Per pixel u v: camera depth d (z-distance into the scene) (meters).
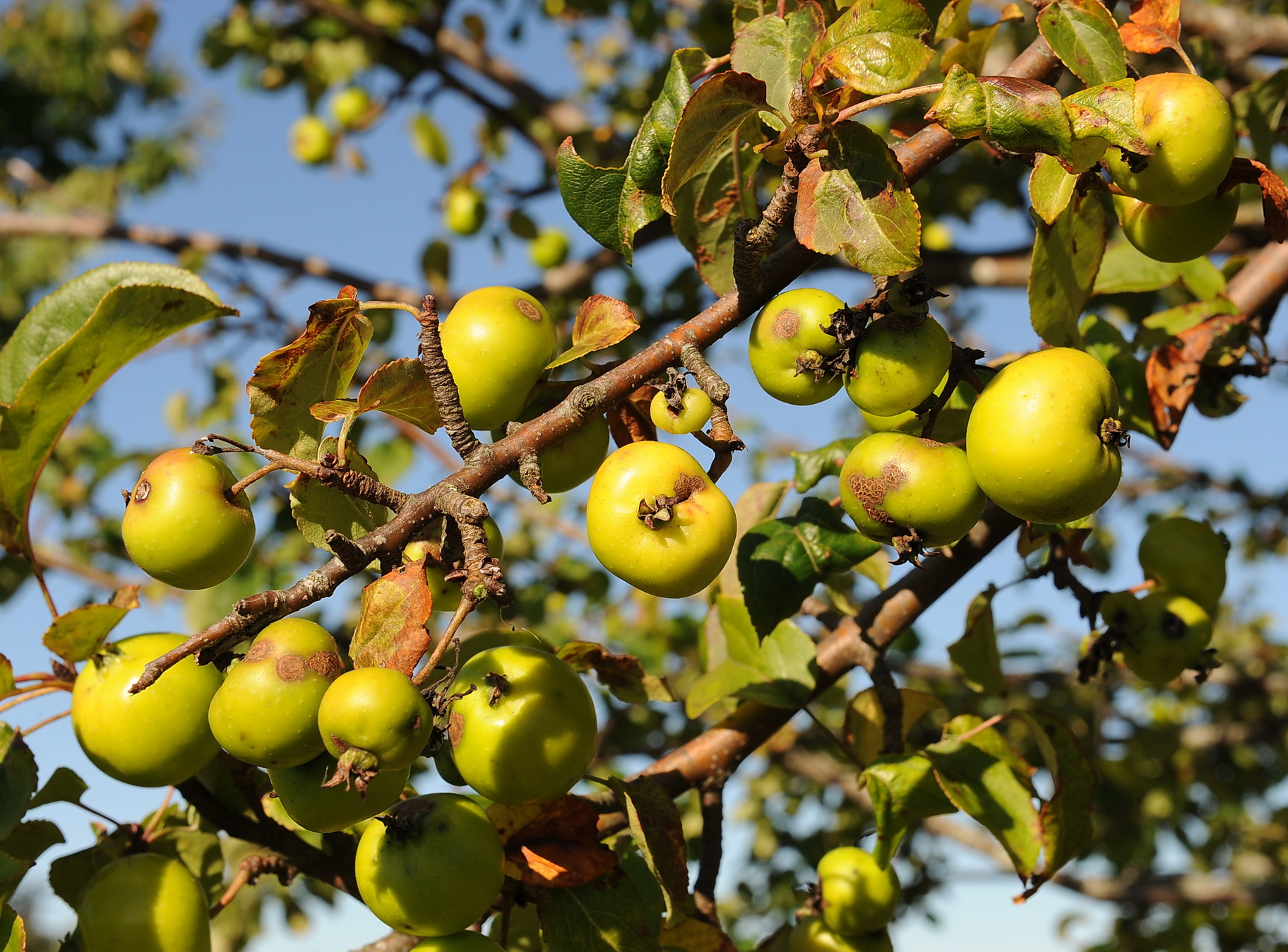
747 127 0.60
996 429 0.57
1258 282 0.77
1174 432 0.74
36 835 0.65
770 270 0.60
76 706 0.62
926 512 0.58
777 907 1.62
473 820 0.58
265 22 1.67
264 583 1.24
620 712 1.36
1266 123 0.76
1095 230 0.61
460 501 0.54
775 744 1.35
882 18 0.56
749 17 0.67
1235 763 1.90
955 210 1.52
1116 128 0.55
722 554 0.56
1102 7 0.59
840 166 0.57
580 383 0.61
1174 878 1.47
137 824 0.65
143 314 0.60
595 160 1.51
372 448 1.38
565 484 0.62
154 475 0.58
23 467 0.62
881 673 0.71
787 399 0.60
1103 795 1.62
